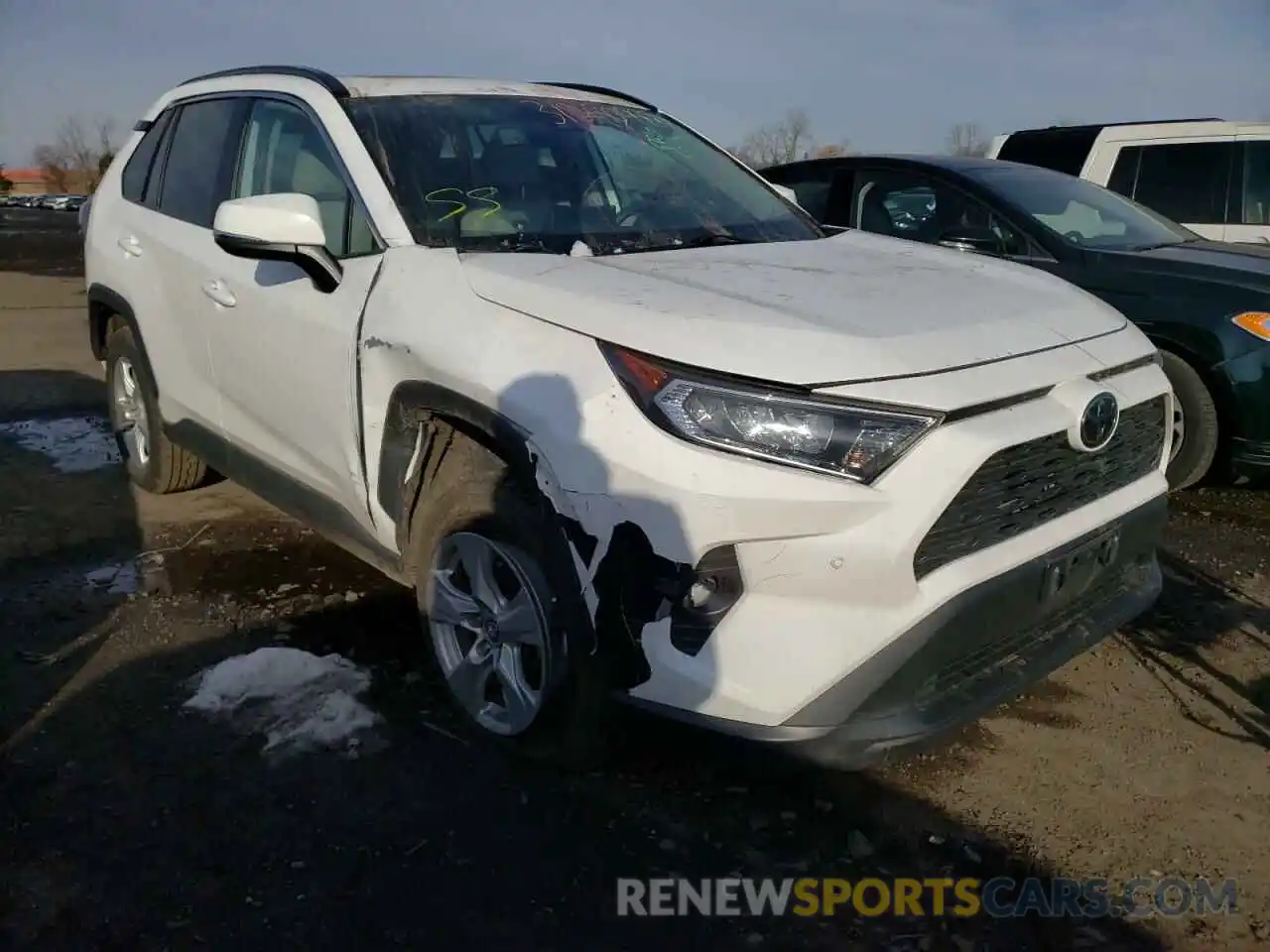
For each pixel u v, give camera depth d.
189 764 2.86
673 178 3.84
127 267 4.45
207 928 2.29
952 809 2.74
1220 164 7.20
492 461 2.78
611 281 2.71
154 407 4.57
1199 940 2.31
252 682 3.25
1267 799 2.79
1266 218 7.05
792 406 2.27
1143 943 2.30
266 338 3.47
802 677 2.28
